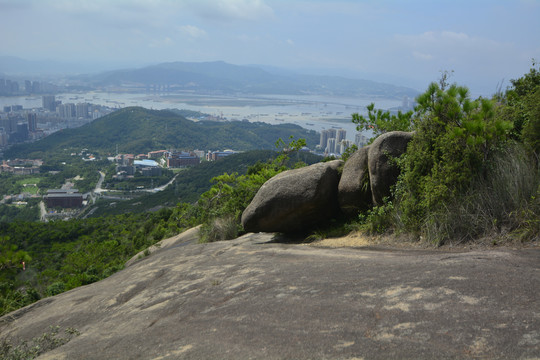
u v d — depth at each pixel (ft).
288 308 8.32
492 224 12.33
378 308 7.45
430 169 15.08
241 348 6.66
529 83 19.60
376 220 16.34
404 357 5.54
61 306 14.44
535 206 11.70
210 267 14.05
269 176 32.63
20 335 12.27
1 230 180.04
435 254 11.32
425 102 16.39
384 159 16.99
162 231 104.63
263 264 13.03
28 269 82.02
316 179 19.06
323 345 6.29
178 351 7.04
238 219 28.58
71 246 156.97
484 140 13.61
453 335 5.95
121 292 13.48
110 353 7.72
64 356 8.08
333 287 9.18
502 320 6.16
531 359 5.00
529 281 7.55
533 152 13.55
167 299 11.35
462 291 7.50
